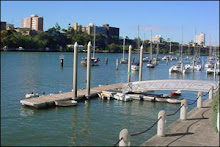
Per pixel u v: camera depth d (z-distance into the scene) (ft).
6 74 174.40
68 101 88.69
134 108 87.56
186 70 244.22
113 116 76.95
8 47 441.27
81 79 165.78
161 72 241.55
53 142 55.31
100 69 244.42
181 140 44.19
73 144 54.39
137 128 65.62
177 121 55.67
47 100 86.53
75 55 91.35
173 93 111.96
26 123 67.36
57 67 240.53
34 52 469.16
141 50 131.03
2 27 515.91
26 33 542.57
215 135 46.85
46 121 69.72
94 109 84.53
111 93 101.35
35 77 165.27
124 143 37.88
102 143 55.16
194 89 98.94
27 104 83.30
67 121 70.44
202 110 65.72
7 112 76.69
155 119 74.79
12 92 110.63
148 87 102.99
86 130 63.36
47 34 528.22
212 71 231.71
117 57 456.45
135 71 239.50
